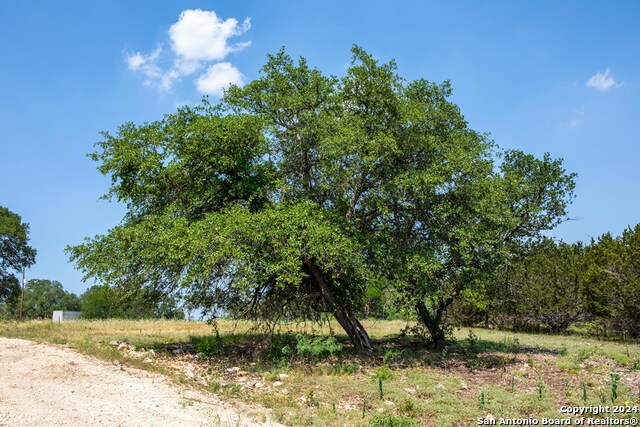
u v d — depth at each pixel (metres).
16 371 11.09
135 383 10.71
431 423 9.27
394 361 15.24
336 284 15.30
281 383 12.05
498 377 13.20
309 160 16.73
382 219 16.11
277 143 16.84
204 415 8.80
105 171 15.27
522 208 20.47
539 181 21.31
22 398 8.95
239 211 14.09
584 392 10.35
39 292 80.44
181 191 15.91
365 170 14.87
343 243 13.66
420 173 14.91
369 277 15.48
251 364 14.52
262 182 15.89
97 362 12.52
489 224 16.48
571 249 31.22
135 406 9.00
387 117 15.77
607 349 18.62
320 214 14.52
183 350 16.48
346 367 13.78
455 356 16.72
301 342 15.88
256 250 13.62
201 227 13.60
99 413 8.41
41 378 10.55
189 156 14.77
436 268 14.82
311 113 15.92
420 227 16.52
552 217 21.42
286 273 13.52
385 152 14.62
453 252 16.12
